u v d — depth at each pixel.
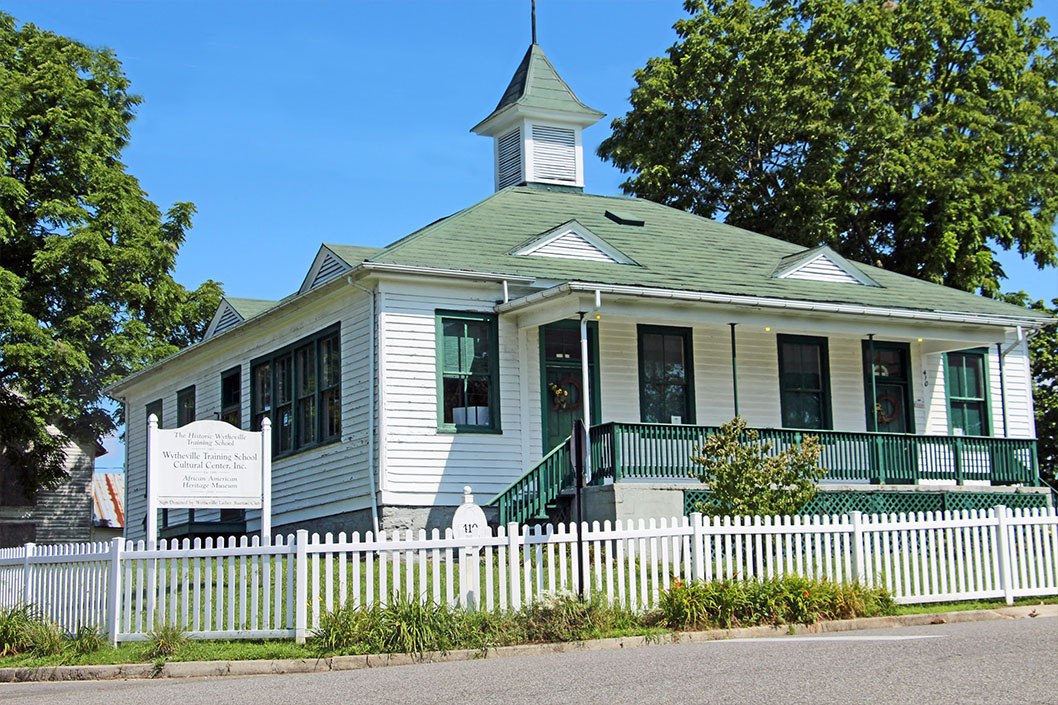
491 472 21.69
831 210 38.38
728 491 17.50
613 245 24.45
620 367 23.20
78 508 38.22
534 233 24.48
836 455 22.23
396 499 20.83
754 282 24.12
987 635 12.18
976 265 37.81
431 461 21.19
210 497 15.35
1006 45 39.47
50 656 14.06
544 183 29.20
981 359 27.42
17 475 36.75
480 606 13.86
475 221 24.56
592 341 22.97
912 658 10.48
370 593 13.55
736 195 40.69
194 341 38.31
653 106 40.62
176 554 14.15
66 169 34.38
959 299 26.70
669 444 20.66
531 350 22.45
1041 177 39.25
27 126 33.72
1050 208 39.38
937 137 38.16
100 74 36.19
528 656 12.73
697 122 40.78
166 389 31.48
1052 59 41.16
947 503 23.36
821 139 38.22
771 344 24.84
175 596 14.10
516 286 22.28
